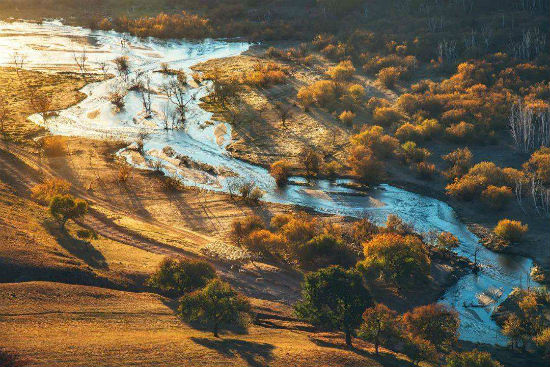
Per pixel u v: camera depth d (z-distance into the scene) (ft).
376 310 273.95
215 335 274.77
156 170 547.49
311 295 291.79
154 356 236.63
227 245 410.72
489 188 475.72
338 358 258.37
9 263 309.22
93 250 368.48
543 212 463.01
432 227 454.81
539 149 558.56
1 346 224.33
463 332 334.24
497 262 409.49
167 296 330.34
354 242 422.82
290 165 561.02
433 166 533.55
